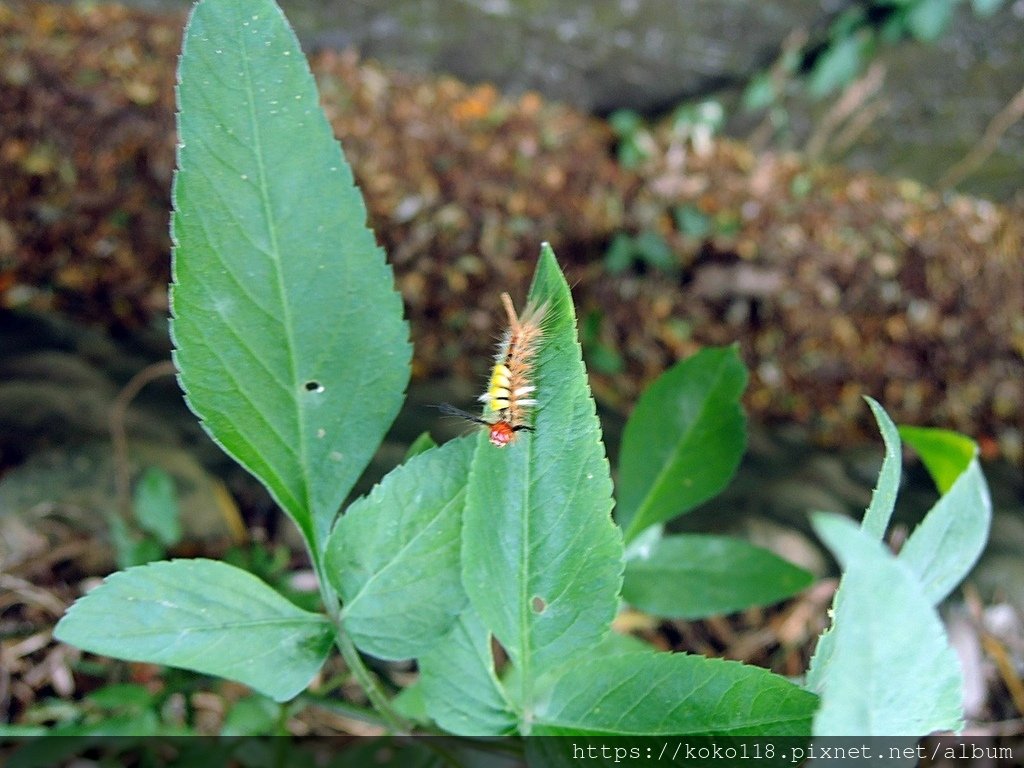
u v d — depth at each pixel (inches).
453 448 8.9
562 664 8.9
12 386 23.6
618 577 8.3
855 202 39.6
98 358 27.2
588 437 8.1
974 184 41.3
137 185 31.3
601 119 40.1
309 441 9.0
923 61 38.2
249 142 8.5
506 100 39.1
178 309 8.4
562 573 8.4
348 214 8.8
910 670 6.5
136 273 30.3
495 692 9.1
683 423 12.8
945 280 38.2
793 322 36.5
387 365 9.1
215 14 8.4
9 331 27.0
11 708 17.3
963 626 24.2
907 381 36.5
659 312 36.1
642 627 23.5
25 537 19.6
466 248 34.5
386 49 37.7
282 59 8.5
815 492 28.9
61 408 23.2
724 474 12.7
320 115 8.7
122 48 33.5
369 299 9.0
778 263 37.2
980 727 22.5
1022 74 38.1
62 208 30.3
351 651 9.1
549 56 38.4
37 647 18.0
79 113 31.5
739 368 12.7
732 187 38.7
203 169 8.4
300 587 20.2
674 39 37.9
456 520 8.9
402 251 33.8
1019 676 23.7
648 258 36.7
